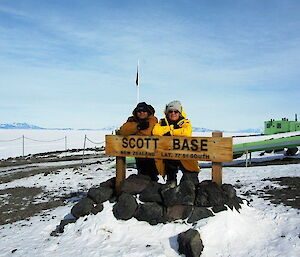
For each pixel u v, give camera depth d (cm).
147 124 673
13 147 4831
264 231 566
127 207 603
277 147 1912
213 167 613
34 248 559
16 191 1334
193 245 480
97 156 3105
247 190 950
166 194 593
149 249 512
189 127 637
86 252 520
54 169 2094
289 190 899
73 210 655
